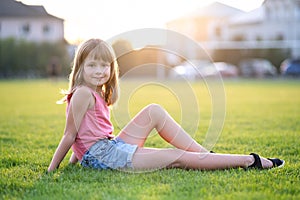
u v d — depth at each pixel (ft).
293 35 108.47
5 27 112.68
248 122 21.17
